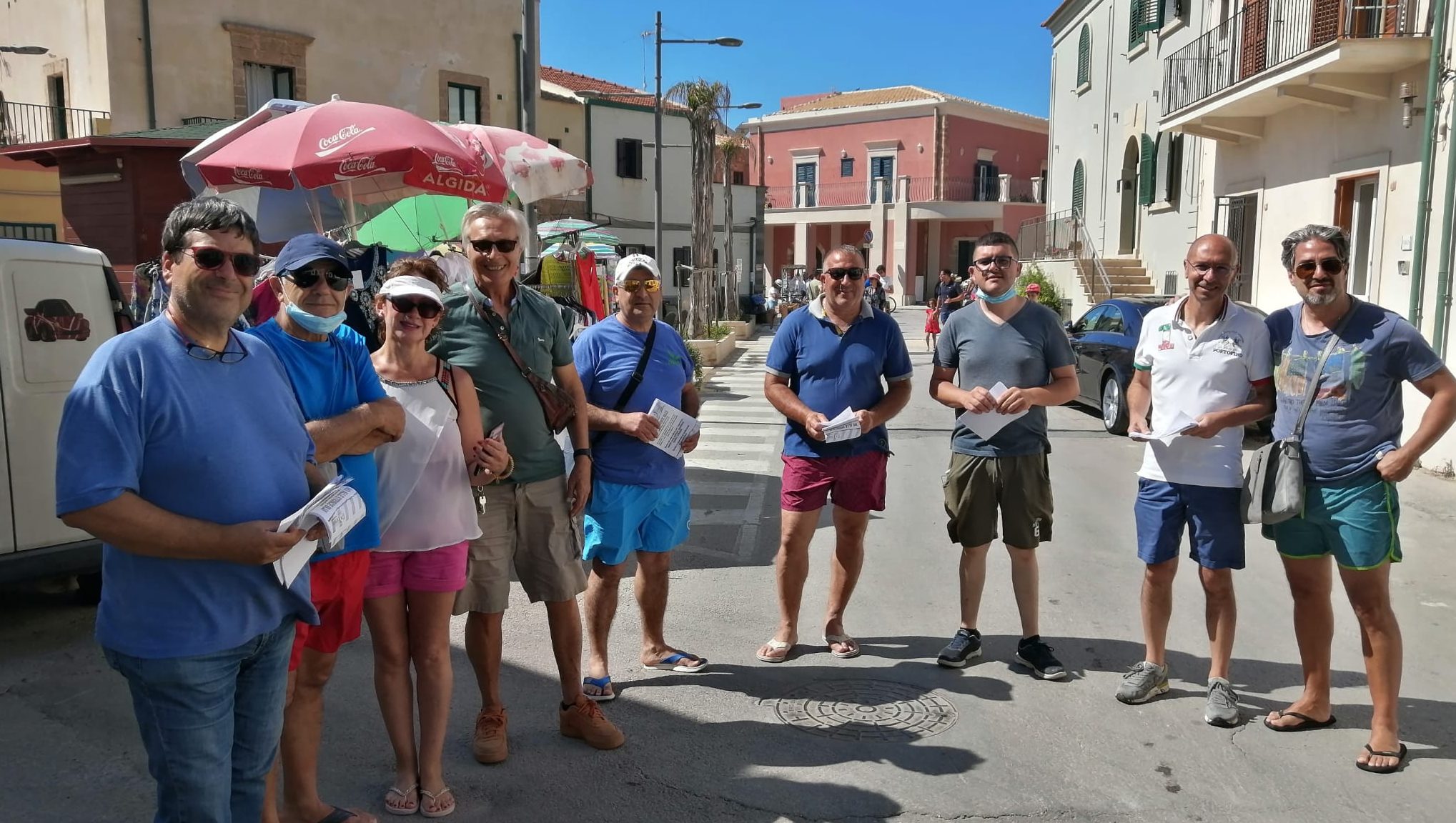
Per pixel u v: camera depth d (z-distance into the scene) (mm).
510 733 4094
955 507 4781
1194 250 4117
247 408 2443
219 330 2406
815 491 4809
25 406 5012
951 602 5820
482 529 3703
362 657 4902
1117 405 11594
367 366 3086
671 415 4340
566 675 3979
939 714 4301
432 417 3381
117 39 15656
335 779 3691
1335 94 11891
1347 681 4613
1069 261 22219
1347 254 3807
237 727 2598
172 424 2293
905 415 13547
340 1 18453
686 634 5270
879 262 45094
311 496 2715
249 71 17469
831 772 3787
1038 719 4250
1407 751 3926
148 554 2256
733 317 32094
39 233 14797
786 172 48969
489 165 6621
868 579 6266
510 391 3746
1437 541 7066
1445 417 3643
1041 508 4688
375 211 8750
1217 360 4113
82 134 16125
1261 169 14477
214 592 2373
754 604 5785
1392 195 10883
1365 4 10984
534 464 3832
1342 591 5980
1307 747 3973
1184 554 6719
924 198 45094
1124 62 22234
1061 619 5484
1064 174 27156
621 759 3879
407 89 19594
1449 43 9547
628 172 33625
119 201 12711
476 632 3791
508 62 21422
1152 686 4414
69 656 4945
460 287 3824
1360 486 3770
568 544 3955
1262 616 5539
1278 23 12797
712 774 3766
